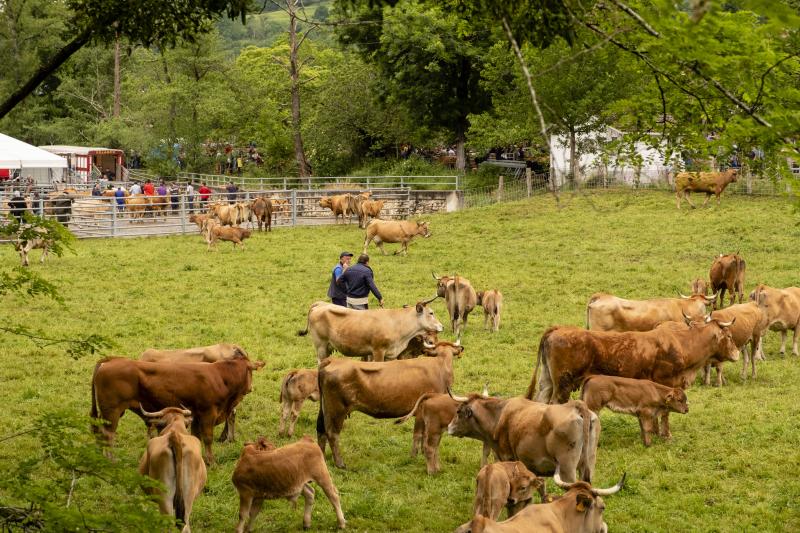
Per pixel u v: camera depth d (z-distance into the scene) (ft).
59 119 234.58
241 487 35.27
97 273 94.63
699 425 49.44
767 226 104.78
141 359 48.52
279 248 111.24
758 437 46.73
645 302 59.62
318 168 200.75
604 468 42.86
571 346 47.29
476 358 64.39
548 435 35.86
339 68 193.06
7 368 60.64
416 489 41.01
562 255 100.48
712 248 98.37
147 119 203.82
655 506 38.63
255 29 417.28
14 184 158.51
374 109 186.70
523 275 91.91
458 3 32.71
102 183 171.12
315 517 37.32
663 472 42.47
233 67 207.51
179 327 73.61
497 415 38.81
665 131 35.94
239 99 204.54
